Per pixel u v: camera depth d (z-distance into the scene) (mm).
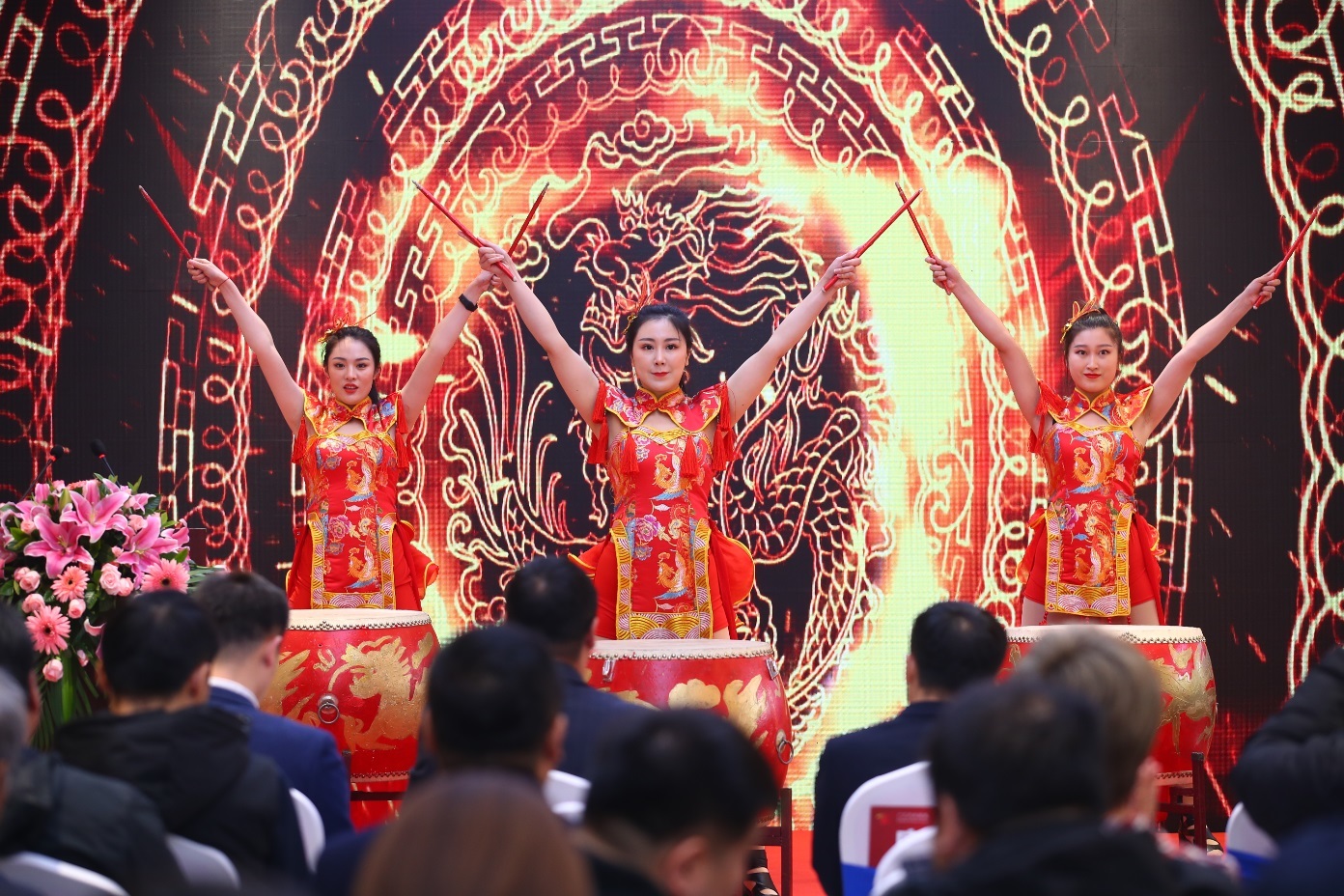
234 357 9969
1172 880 2773
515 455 10086
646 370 8508
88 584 7020
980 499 10086
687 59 10102
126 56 9969
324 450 8805
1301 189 10055
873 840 4492
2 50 9914
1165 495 9984
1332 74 10055
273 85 10031
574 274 10086
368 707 7277
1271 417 10023
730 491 10070
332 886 3473
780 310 10117
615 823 2791
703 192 10102
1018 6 10102
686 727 2848
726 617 8461
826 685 10039
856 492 10086
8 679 3490
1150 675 3609
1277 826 4082
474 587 10062
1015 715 2723
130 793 3709
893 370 10125
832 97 10117
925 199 10125
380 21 10055
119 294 9945
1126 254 10070
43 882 3395
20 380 9883
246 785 3984
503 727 3396
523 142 10102
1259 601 9984
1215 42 10078
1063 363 10062
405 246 10055
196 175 9992
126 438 9930
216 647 4281
